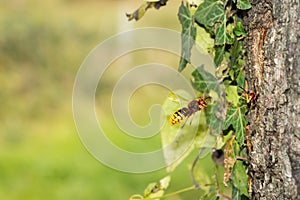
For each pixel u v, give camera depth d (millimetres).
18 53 9750
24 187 6387
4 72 9508
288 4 1493
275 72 1538
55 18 10695
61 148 7613
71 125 8781
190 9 1762
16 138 8047
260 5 1579
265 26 1569
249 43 1633
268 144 1581
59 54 9898
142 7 1961
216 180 1896
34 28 9938
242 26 1648
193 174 1999
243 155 1697
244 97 1663
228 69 1704
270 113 1562
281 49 1516
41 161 6953
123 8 10938
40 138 8180
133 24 10406
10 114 8883
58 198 6102
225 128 1702
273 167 1573
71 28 10281
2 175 6598
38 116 9023
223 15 1675
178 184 5664
